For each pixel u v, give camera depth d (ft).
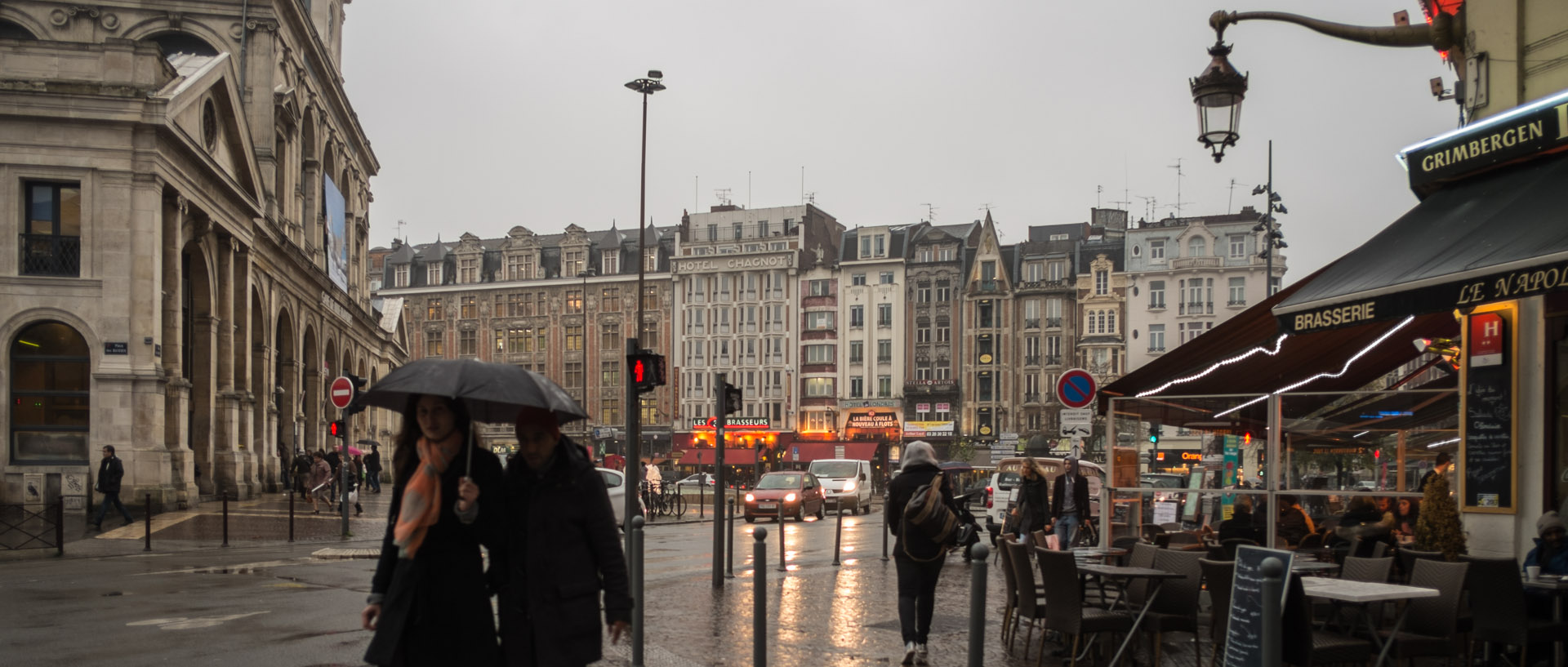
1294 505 40.27
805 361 302.04
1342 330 38.78
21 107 95.35
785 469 294.25
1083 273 283.59
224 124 120.06
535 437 16.92
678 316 312.29
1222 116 33.50
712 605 41.68
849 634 35.04
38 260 96.84
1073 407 55.06
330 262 179.01
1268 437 40.81
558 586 16.51
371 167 229.86
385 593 16.62
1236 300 268.00
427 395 16.56
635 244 320.50
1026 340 287.07
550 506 16.74
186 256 114.93
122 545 70.44
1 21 138.92
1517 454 33.81
